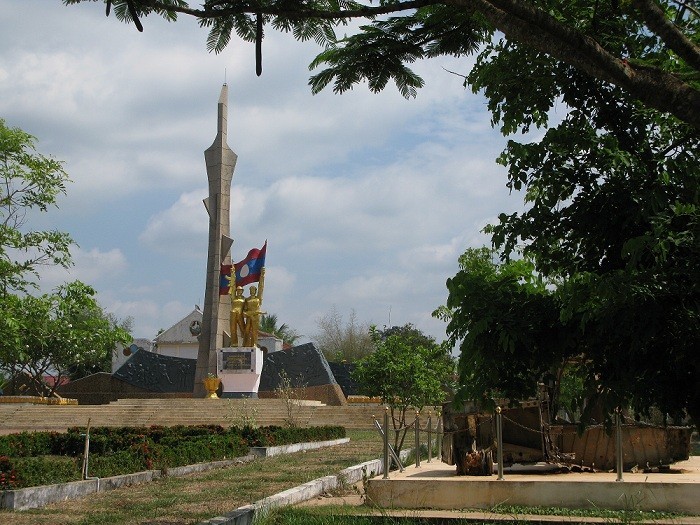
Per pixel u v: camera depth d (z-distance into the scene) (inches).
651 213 231.9
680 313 219.9
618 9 253.3
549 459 471.5
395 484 433.7
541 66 268.8
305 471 626.2
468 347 251.4
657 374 228.8
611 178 246.1
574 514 389.4
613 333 228.1
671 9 266.7
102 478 522.0
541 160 248.8
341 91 274.8
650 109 265.6
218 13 246.8
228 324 1635.1
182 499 468.1
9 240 660.7
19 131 671.8
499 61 271.0
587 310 229.0
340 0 254.1
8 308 646.5
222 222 1651.1
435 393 715.4
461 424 468.1
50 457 717.9
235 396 1518.2
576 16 262.1
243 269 1589.6
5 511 425.7
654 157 263.3
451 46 270.1
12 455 703.7
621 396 233.6
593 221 244.8
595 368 242.1
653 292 215.5
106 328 780.6
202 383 1606.8
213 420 1365.7
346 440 1072.8
